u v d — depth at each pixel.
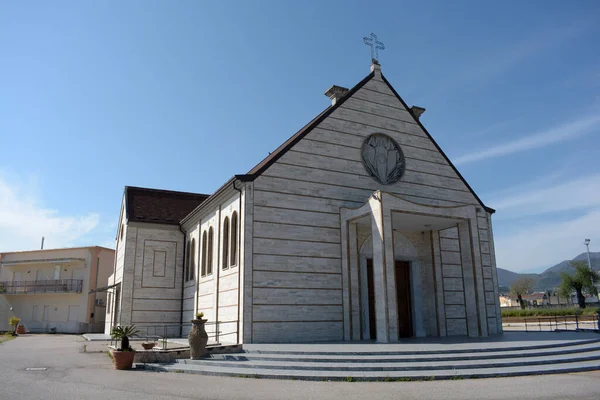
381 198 18.94
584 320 39.62
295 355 14.94
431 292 23.09
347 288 20.77
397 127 24.83
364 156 23.30
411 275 23.22
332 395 10.20
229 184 20.81
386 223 18.77
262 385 11.57
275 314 19.34
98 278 47.25
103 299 47.53
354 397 9.95
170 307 29.25
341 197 22.06
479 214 26.55
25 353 20.36
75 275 47.59
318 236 21.03
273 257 19.88
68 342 27.69
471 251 21.22
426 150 25.48
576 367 13.52
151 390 10.86
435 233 23.69
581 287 66.25
